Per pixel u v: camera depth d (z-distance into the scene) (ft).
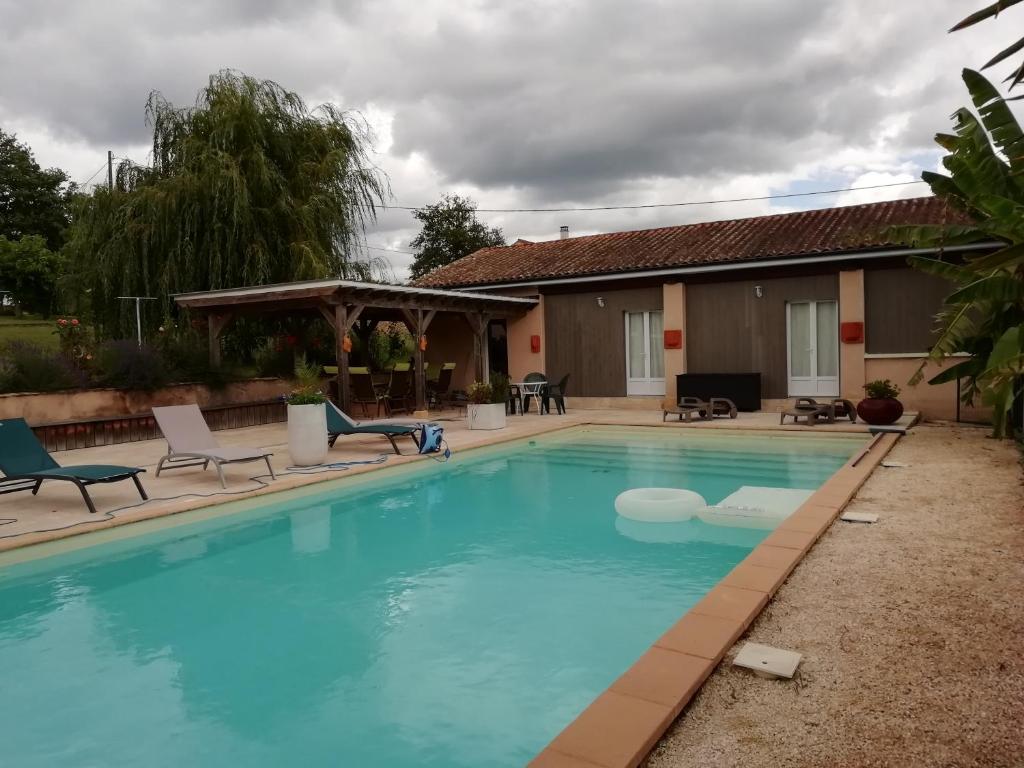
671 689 8.91
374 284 40.42
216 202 48.55
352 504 24.31
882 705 8.66
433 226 129.90
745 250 47.52
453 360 61.41
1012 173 12.53
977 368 24.08
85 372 38.42
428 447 31.73
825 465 28.99
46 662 12.37
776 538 15.81
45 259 117.70
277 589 15.93
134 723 10.23
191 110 53.31
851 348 42.83
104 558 18.57
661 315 51.29
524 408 49.29
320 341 54.60
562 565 17.04
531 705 10.42
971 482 22.00
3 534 18.85
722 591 12.44
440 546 19.04
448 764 8.97
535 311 54.90
